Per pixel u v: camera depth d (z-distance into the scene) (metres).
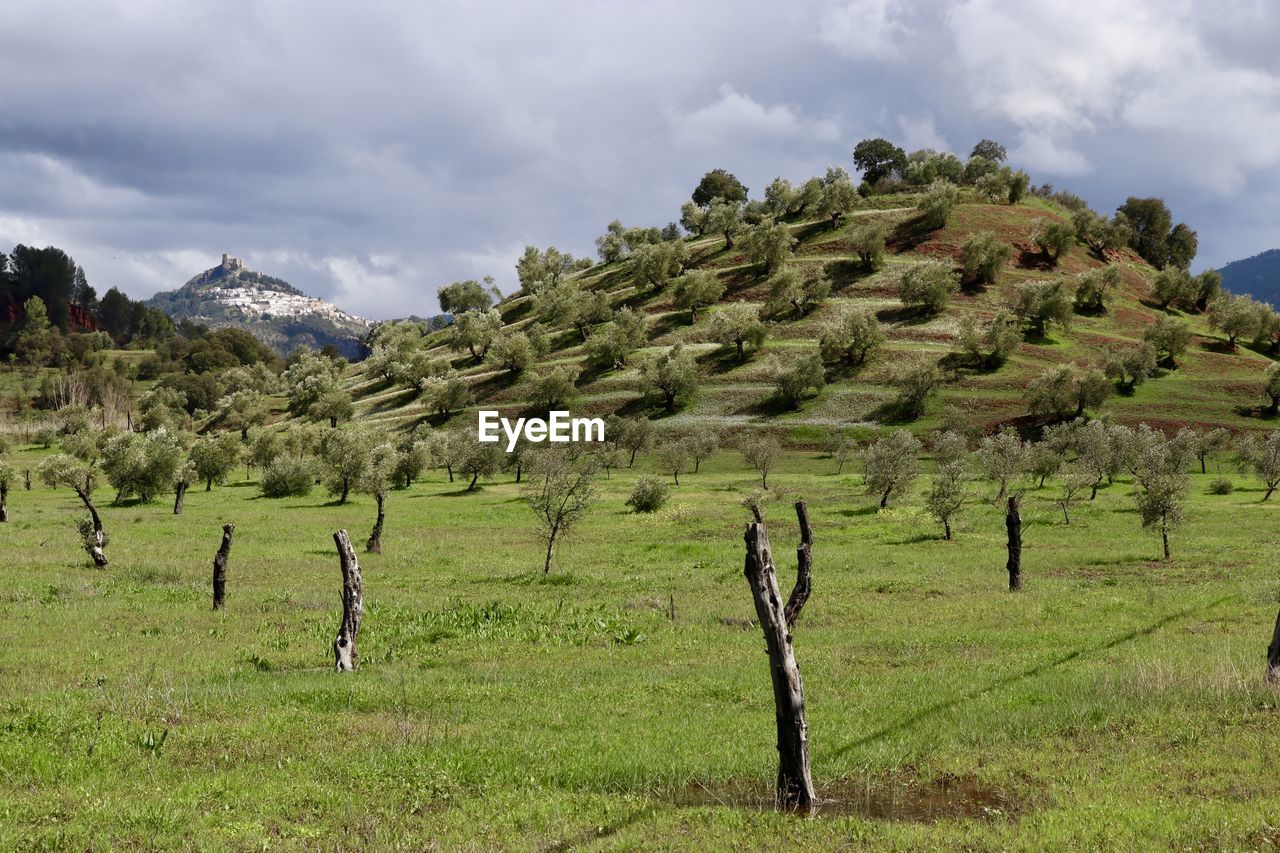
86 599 28.48
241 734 12.91
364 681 17.09
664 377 134.88
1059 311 145.50
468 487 86.75
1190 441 82.69
